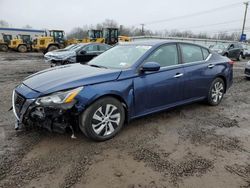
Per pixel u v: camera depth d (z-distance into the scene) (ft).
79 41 89.92
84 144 10.37
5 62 51.62
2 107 15.29
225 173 8.50
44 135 11.12
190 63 14.07
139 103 11.67
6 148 9.91
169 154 9.73
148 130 12.03
